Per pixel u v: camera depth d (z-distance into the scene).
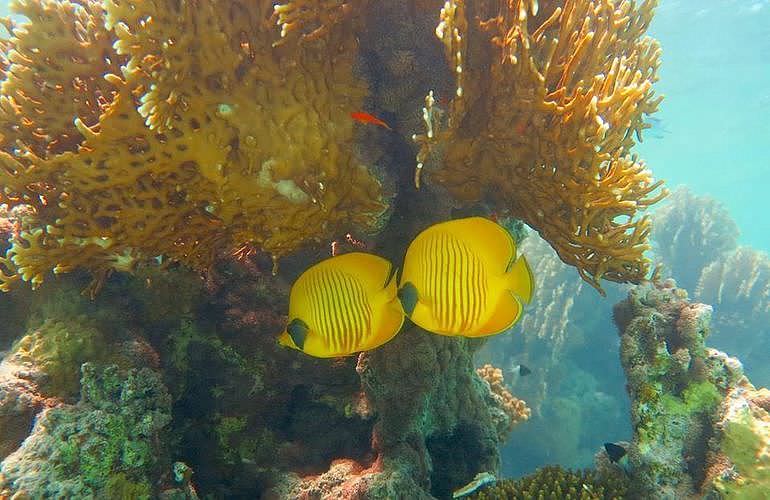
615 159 0.91
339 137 0.98
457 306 0.60
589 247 0.97
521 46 0.91
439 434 1.33
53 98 0.94
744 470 1.05
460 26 0.92
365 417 1.23
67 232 0.92
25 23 0.89
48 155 0.92
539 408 3.18
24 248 0.97
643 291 1.27
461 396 1.35
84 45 0.93
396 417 1.17
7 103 0.93
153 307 1.13
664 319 1.23
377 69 1.10
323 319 0.68
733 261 4.00
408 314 0.61
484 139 1.00
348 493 1.09
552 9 1.02
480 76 1.00
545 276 3.50
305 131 0.91
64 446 0.85
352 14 0.98
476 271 0.60
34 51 0.91
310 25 0.94
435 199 1.19
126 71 0.82
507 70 0.94
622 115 0.90
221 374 1.19
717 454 1.11
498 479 1.35
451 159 1.03
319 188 0.93
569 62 0.91
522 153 0.97
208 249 1.04
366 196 1.03
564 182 0.92
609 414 3.45
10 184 0.92
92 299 1.07
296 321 0.69
